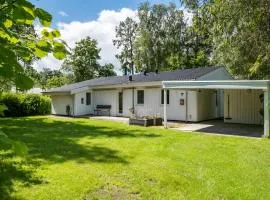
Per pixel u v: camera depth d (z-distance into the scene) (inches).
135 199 234.5
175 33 1534.2
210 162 341.7
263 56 556.7
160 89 810.8
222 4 519.2
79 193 243.1
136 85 841.5
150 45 1519.4
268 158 360.5
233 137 521.3
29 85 63.5
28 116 987.9
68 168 312.0
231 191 251.3
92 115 993.5
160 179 276.5
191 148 422.6
